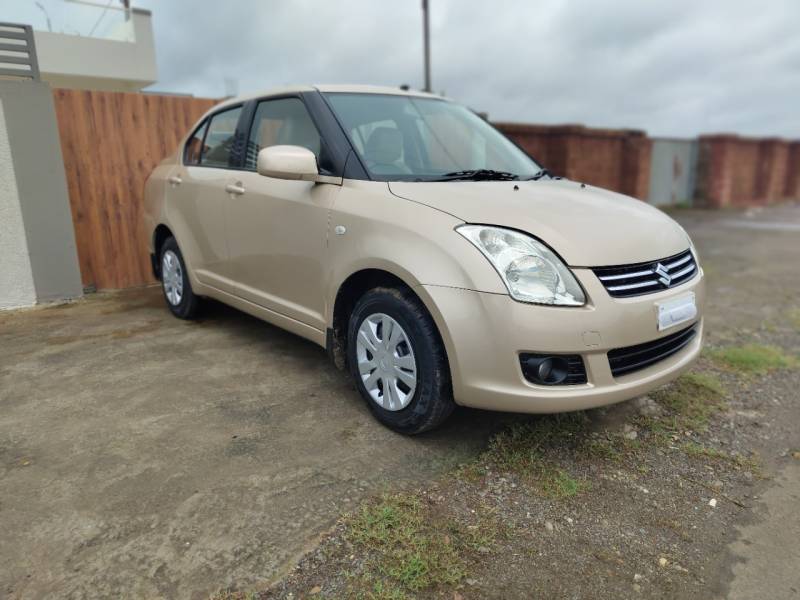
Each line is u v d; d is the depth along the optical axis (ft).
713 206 55.98
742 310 18.58
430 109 12.41
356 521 7.14
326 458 8.63
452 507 7.60
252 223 11.76
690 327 9.57
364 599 6.02
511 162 12.07
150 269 20.03
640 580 6.53
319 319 10.41
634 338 8.10
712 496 8.21
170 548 6.66
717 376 12.61
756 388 12.07
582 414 10.22
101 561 6.45
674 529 7.45
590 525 7.42
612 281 8.06
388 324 9.08
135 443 8.95
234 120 13.17
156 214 15.51
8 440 9.00
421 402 8.64
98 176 18.66
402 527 7.08
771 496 8.28
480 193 9.09
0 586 6.06
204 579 6.23
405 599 6.06
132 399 10.52
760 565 6.85
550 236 8.02
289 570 6.38
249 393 10.85
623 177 45.70
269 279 11.61
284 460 8.55
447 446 9.06
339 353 10.29
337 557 6.58
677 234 9.75
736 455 9.35
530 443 9.16
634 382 8.33
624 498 8.04
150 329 14.71
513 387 7.83
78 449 8.76
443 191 9.12
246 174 12.17
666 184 54.39
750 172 60.80
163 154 19.71
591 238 8.23
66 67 37.76
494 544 6.97
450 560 6.61
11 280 16.35
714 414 10.77
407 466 8.48
